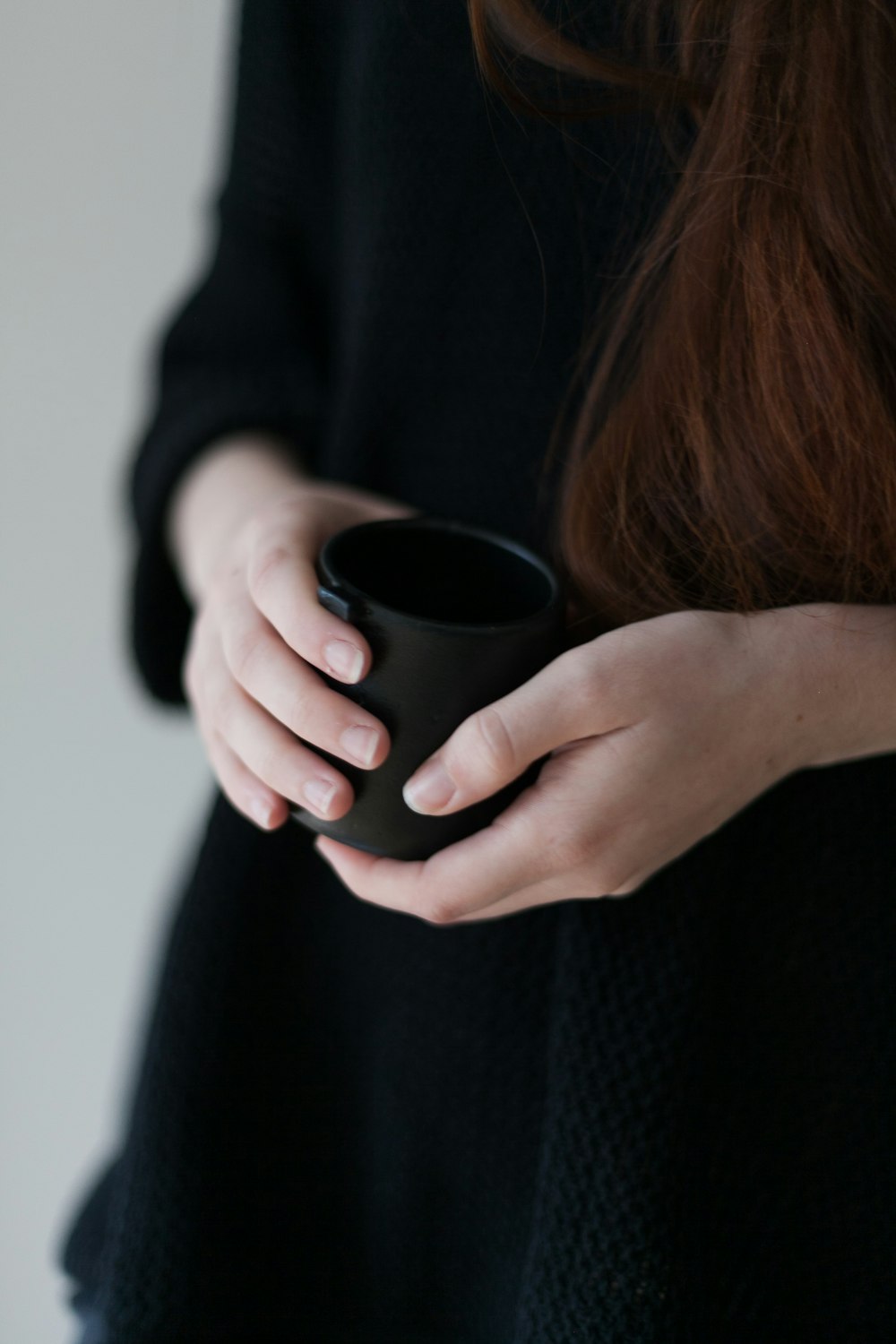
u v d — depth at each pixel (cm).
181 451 77
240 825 72
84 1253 80
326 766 57
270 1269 73
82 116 97
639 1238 62
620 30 63
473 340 69
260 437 79
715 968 65
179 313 83
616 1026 64
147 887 131
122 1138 78
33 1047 137
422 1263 72
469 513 72
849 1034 67
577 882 59
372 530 60
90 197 100
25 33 93
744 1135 67
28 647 117
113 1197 73
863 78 56
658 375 60
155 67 97
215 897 72
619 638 58
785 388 58
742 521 60
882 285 58
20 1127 139
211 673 62
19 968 132
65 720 121
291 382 79
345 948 73
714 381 59
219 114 99
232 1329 71
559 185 66
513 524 71
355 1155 74
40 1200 143
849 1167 67
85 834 127
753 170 58
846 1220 67
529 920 69
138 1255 70
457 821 58
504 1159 69
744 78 57
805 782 66
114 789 126
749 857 67
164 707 86
